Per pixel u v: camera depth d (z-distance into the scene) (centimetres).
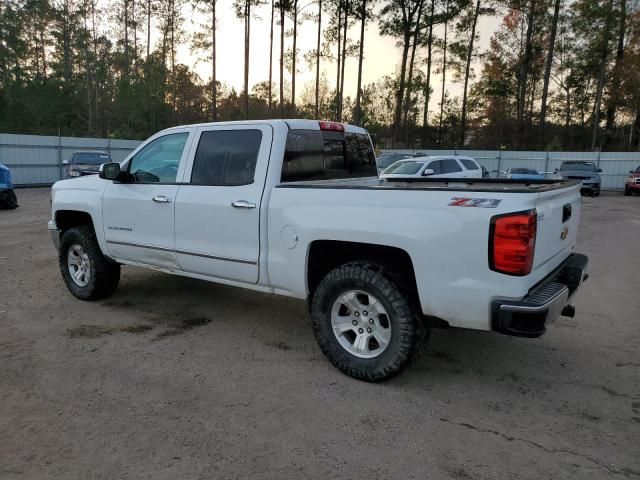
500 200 317
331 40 4106
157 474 268
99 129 4747
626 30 3712
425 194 341
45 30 5825
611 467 281
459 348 453
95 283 555
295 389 368
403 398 357
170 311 544
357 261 380
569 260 420
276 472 272
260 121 432
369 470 275
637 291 656
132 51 4953
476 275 324
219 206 437
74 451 287
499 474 273
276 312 548
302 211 391
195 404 344
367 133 543
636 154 2972
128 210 509
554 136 4306
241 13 4006
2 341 448
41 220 1226
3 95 4666
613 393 371
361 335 381
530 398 361
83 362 408
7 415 324
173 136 489
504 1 4094
